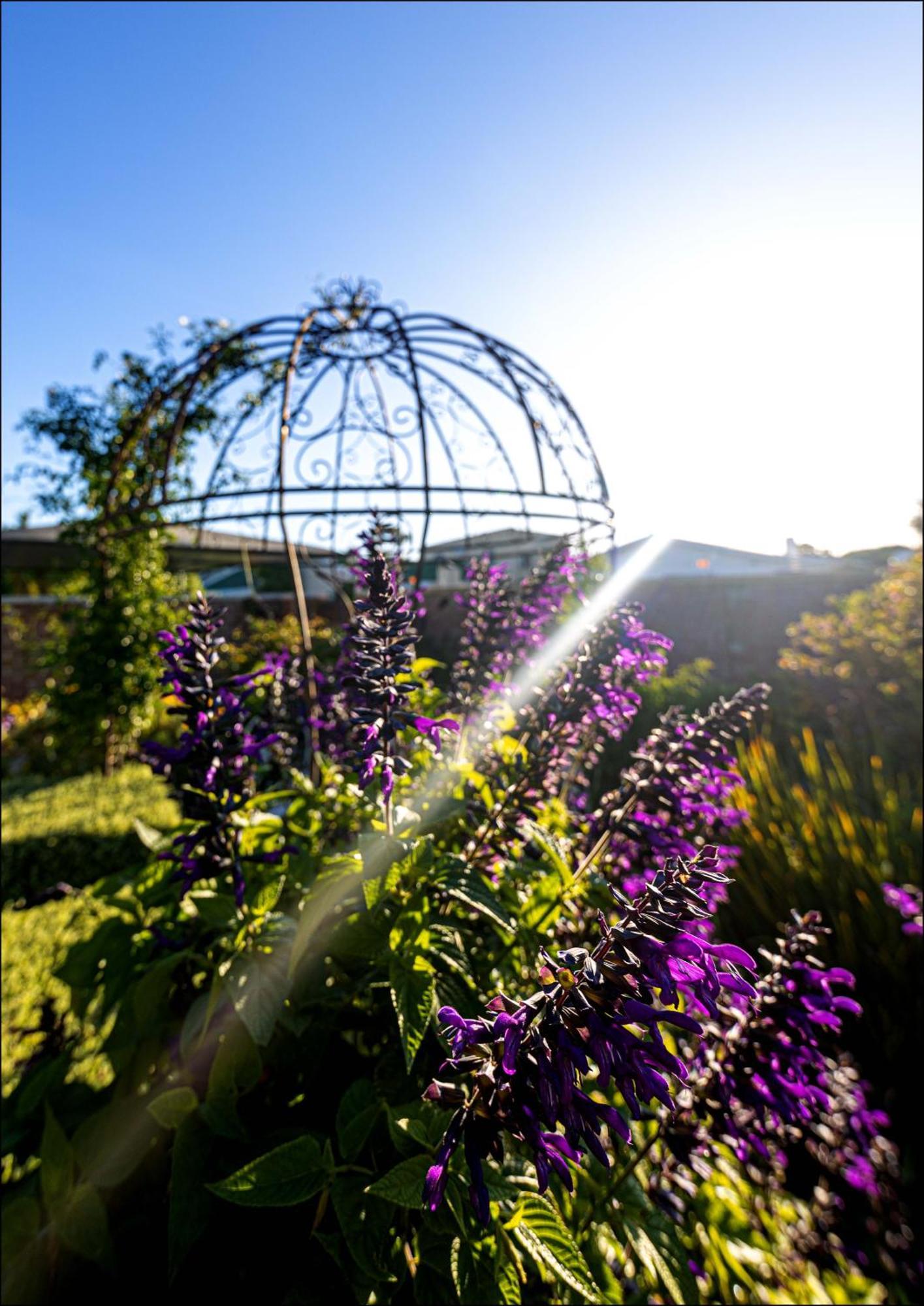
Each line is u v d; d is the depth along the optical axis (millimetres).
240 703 1247
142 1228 1302
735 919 2951
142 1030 1405
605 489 3133
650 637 1367
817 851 2914
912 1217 1958
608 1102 1291
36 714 9258
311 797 1588
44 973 2834
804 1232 1677
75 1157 1275
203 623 1277
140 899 1507
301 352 3232
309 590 10320
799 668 6492
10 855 4297
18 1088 1533
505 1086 657
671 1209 1254
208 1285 1184
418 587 2590
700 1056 1238
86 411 6660
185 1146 1129
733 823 1494
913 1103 2297
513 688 1669
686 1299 1080
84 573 6508
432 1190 643
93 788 6078
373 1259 922
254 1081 1188
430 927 1141
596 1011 633
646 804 1305
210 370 3381
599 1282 1114
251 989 1146
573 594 1876
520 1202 918
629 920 673
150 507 2801
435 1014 1085
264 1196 946
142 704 6500
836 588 8414
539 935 1249
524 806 1320
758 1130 1256
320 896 1139
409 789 1477
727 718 1288
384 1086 1145
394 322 3072
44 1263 1207
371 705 1084
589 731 1515
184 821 1349
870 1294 1630
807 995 1097
